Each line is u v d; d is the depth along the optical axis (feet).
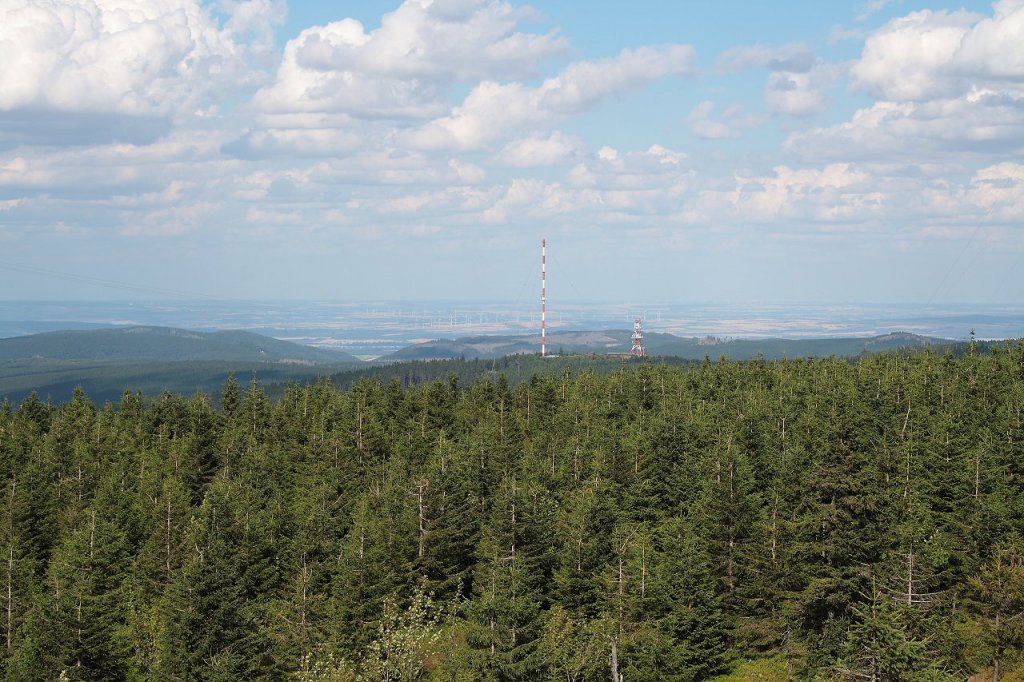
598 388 463.01
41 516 321.11
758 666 238.27
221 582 233.55
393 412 444.55
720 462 271.69
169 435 424.46
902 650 177.27
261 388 453.99
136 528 316.60
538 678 212.43
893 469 256.93
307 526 273.33
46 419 451.53
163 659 228.02
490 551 271.90
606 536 269.44
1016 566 211.82
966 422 323.37
